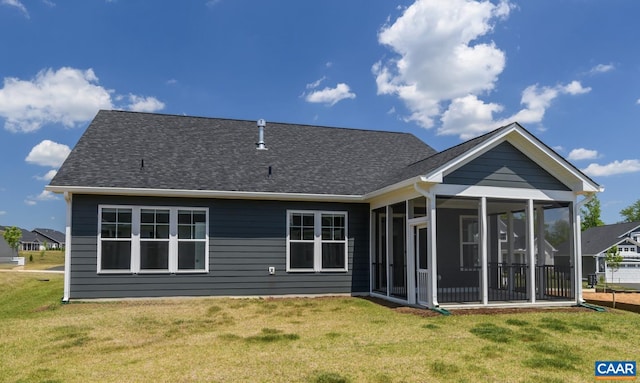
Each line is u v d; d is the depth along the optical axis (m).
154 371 6.20
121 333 8.72
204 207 13.73
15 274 23.12
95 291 12.71
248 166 15.17
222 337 8.34
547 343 7.90
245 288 13.87
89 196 12.83
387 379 5.89
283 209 14.41
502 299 12.72
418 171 12.65
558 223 13.12
